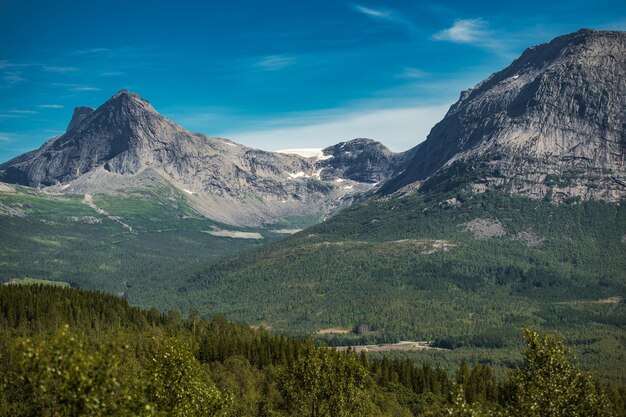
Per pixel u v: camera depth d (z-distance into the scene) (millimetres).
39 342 71000
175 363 105438
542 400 90000
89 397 67812
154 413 77625
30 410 71250
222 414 112938
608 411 93438
